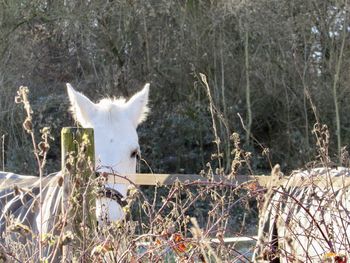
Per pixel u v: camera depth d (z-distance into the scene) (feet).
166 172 115.14
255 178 25.29
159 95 119.65
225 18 116.37
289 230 24.47
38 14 113.91
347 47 115.96
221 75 118.73
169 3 115.75
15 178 36.50
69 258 22.94
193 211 75.10
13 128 110.73
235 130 116.26
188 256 21.80
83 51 119.34
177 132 115.44
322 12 116.78
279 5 115.44
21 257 23.06
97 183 24.27
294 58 115.96
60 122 111.45
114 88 118.32
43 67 120.16
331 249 22.26
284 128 117.80
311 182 24.95
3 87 112.16
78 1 115.85
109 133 36.63
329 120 115.96
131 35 119.24
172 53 119.34
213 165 113.39
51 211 29.25
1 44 112.78
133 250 22.36
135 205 51.47
